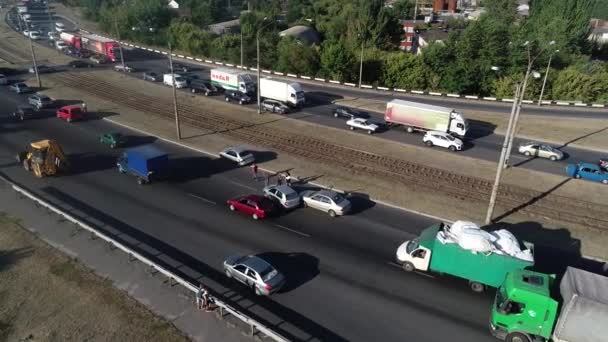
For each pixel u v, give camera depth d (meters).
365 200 36.22
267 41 98.44
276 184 38.84
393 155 46.25
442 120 50.97
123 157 39.53
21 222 31.02
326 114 60.50
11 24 142.12
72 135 50.12
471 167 43.50
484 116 61.41
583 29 91.62
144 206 34.09
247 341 20.66
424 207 35.19
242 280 24.73
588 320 18.92
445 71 78.56
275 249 28.66
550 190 38.75
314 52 86.25
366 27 98.19
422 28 128.50
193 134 51.62
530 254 23.41
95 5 156.50
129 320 21.84
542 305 19.83
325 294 24.34
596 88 71.62
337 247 29.05
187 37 106.06
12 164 41.66
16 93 67.25
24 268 25.94
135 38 119.81
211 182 39.00
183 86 73.56
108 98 66.44
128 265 26.27
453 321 22.48
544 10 95.94
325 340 21.05
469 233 24.12
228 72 68.31
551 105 68.31
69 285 24.42
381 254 28.39
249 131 52.91
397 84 82.06
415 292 24.67
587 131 55.19
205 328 21.41
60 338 20.84
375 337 21.31
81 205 34.00
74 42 99.62
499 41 77.69
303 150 47.22
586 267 27.53
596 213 34.69
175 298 23.48
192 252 28.11
